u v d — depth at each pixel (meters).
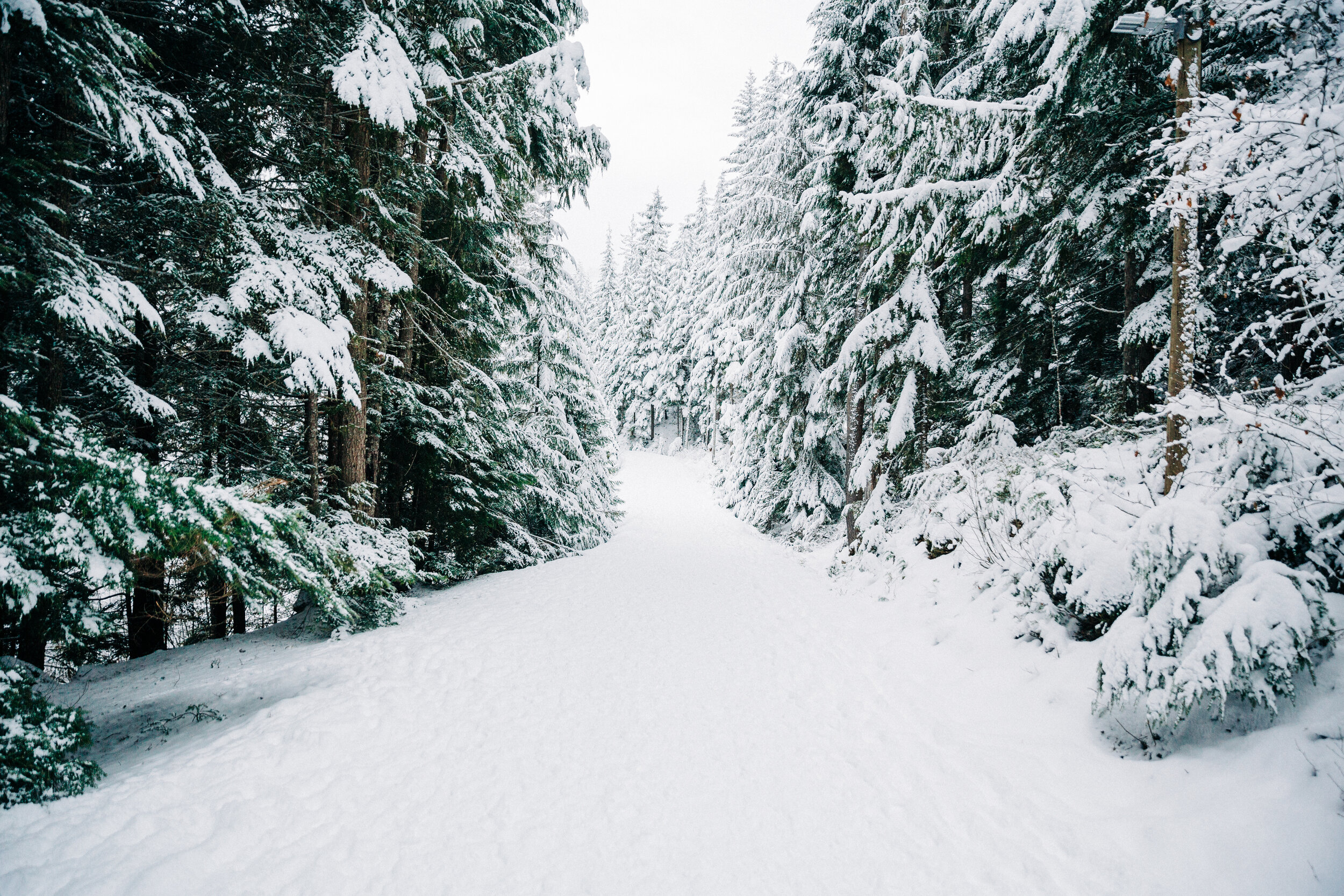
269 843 3.19
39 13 3.53
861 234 10.68
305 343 5.75
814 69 12.25
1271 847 2.52
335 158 7.18
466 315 10.36
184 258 6.32
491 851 3.22
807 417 15.46
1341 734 2.78
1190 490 3.97
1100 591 4.25
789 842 3.29
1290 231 3.72
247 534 4.14
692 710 5.03
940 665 5.45
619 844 3.29
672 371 37.00
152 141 4.38
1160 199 4.20
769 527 17.86
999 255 9.38
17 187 3.85
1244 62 5.64
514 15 9.52
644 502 24.14
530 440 11.83
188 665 6.66
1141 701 3.70
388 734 4.53
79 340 5.55
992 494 7.37
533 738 4.52
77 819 3.15
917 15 10.27
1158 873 2.71
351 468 7.88
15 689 3.26
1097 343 9.73
